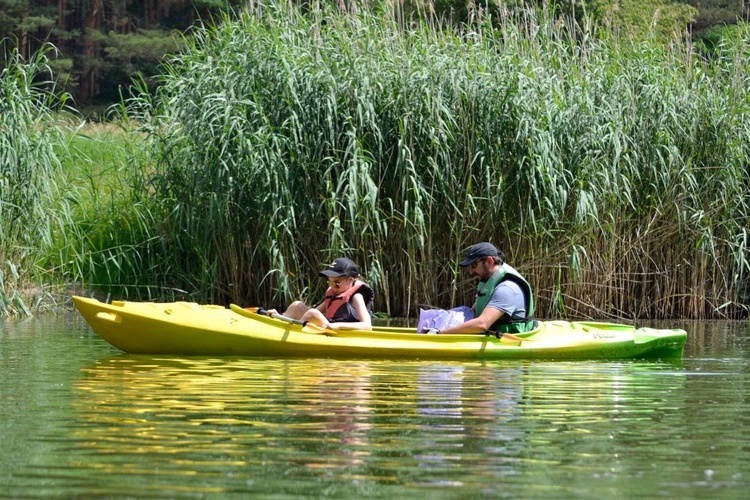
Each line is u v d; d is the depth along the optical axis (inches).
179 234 949.8
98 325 612.4
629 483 291.6
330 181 883.4
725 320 962.7
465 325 624.4
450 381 505.0
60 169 939.3
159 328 609.9
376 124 904.9
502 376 528.4
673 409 422.6
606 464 315.6
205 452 327.9
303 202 906.1
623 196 957.8
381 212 909.2
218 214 902.4
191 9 2672.2
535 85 904.3
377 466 309.9
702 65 1042.7
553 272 928.3
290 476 296.8
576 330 641.6
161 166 1004.6
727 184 977.5
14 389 464.8
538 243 926.4
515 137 907.4
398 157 879.1
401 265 908.0
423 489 283.1
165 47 2497.5
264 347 611.5
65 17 2682.1
